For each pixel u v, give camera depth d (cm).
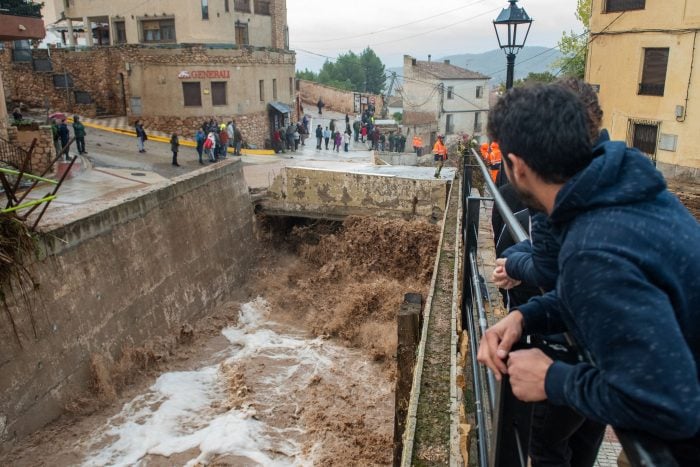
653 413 118
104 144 2817
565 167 154
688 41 1902
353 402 1272
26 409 1055
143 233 1445
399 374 720
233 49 3197
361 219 1983
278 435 1145
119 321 1327
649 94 2077
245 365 1425
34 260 1078
